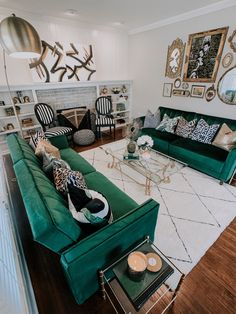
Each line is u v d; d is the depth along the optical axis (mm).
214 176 2666
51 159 1735
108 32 4289
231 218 2025
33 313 1153
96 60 4355
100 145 4094
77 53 3955
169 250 1667
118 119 5324
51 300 1283
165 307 1249
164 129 3576
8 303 746
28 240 1679
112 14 3324
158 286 1047
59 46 3693
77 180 1443
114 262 1165
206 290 1349
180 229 1888
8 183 2393
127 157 2697
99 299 1291
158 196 2391
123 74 4984
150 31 4043
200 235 1818
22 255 1500
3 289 764
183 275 1113
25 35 1402
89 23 3869
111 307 1250
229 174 2506
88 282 1144
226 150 2686
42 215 946
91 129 4551
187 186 2580
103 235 1066
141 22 3824
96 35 4137
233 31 2781
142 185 2562
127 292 1022
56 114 4117
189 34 3342
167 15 3385
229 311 1230
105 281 1267
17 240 1561
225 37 2887
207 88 3348
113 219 1471
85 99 4523
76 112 4211
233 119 3033
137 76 4777
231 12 2732
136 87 4926
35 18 3271
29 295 1235
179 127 3389
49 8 2996
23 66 3475
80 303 1209
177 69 3740
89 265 1050
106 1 2740
